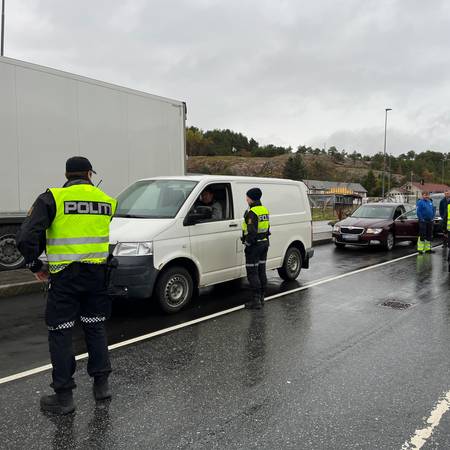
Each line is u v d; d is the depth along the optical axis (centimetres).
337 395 380
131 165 995
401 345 505
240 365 444
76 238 346
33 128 815
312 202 3903
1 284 739
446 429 327
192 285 648
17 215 805
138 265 571
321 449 301
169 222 613
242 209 726
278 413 349
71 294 349
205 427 328
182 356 468
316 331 554
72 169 364
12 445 305
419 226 1277
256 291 658
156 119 1048
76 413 348
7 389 391
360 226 1327
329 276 927
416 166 16412
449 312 647
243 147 19412
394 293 771
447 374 425
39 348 496
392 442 309
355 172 16700
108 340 517
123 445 306
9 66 775
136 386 396
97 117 919
